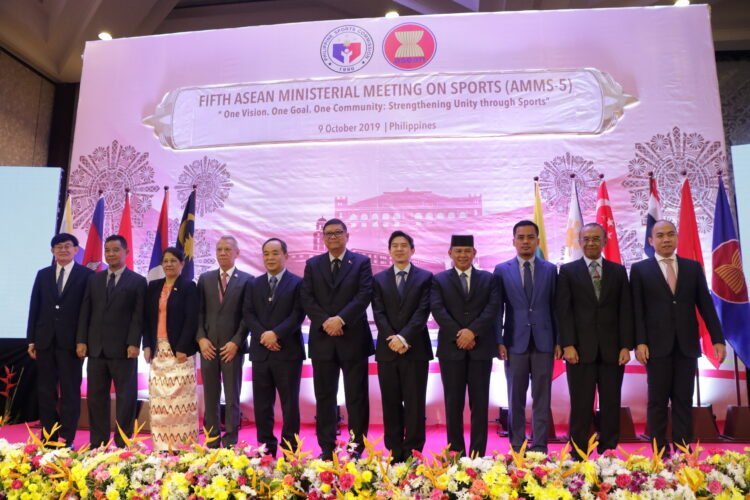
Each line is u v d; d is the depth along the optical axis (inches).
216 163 193.9
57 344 141.1
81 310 142.1
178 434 132.0
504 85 187.8
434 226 183.8
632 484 69.0
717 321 124.6
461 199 184.2
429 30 191.9
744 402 173.0
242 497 71.0
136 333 139.1
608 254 172.4
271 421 129.0
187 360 136.3
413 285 128.5
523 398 131.0
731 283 165.3
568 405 174.2
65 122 271.1
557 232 180.7
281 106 193.8
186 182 194.5
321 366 126.1
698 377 159.0
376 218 185.6
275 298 131.4
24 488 74.3
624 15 188.4
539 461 76.8
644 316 126.6
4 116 244.2
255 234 189.6
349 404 126.3
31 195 208.8
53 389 142.7
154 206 194.5
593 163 182.7
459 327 125.3
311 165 190.2
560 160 183.6
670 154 181.0
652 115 183.3
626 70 185.9
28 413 197.3
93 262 187.6
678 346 122.9
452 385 124.4
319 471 74.3
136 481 74.2
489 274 130.8
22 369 198.2
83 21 239.0
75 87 274.8
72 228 196.4
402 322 126.1
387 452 138.3
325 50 194.7
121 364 139.3
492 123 186.4
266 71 196.5
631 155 182.2
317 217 187.9
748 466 72.9
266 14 269.0
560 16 189.8
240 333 134.4
